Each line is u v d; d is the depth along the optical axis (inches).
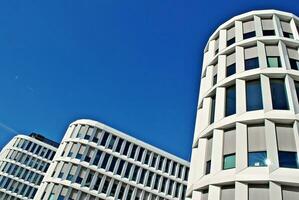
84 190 1918.1
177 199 2148.1
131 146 2204.7
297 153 646.5
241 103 768.3
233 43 977.5
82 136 2139.5
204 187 720.3
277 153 650.2
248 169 649.0
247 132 719.7
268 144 661.3
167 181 2183.8
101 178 2009.1
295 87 773.3
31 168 3154.5
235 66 888.3
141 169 2142.0
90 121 2208.4
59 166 2030.0
